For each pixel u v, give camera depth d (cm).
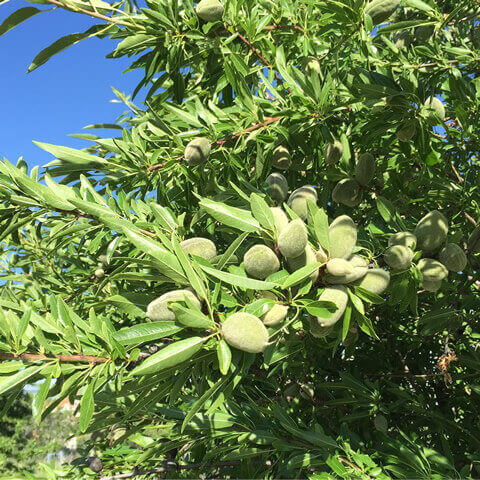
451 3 83
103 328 41
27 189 53
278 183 57
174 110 66
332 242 43
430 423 84
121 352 39
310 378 92
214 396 43
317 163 74
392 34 88
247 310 39
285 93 72
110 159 65
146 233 54
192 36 67
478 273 66
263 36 71
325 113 62
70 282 85
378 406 77
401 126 65
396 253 52
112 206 59
